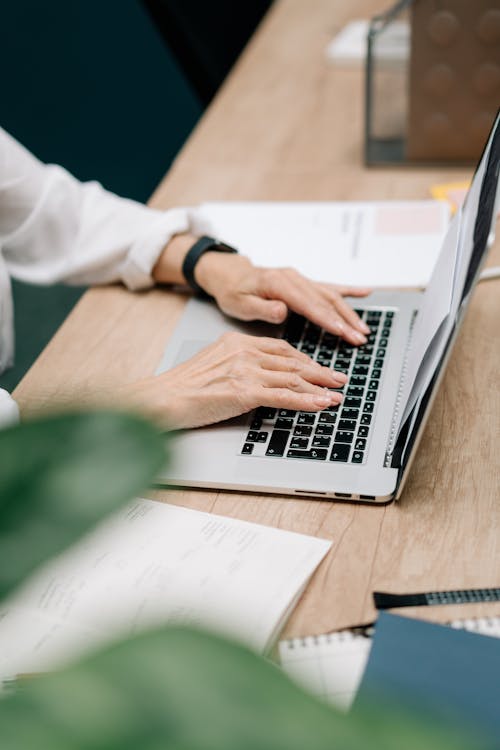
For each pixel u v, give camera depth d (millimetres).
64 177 1189
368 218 1222
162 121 3072
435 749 157
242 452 789
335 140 1466
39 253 1168
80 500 184
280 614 614
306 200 1297
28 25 2943
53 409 196
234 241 1193
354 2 2002
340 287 1036
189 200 1325
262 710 166
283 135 1502
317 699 168
